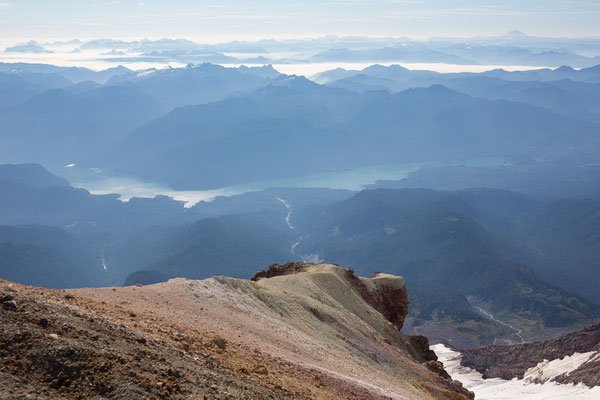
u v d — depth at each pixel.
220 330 38.88
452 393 68.38
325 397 29.98
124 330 23.41
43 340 18.67
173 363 22.22
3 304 20.59
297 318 67.69
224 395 20.84
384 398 38.25
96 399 17.09
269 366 32.41
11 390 15.78
